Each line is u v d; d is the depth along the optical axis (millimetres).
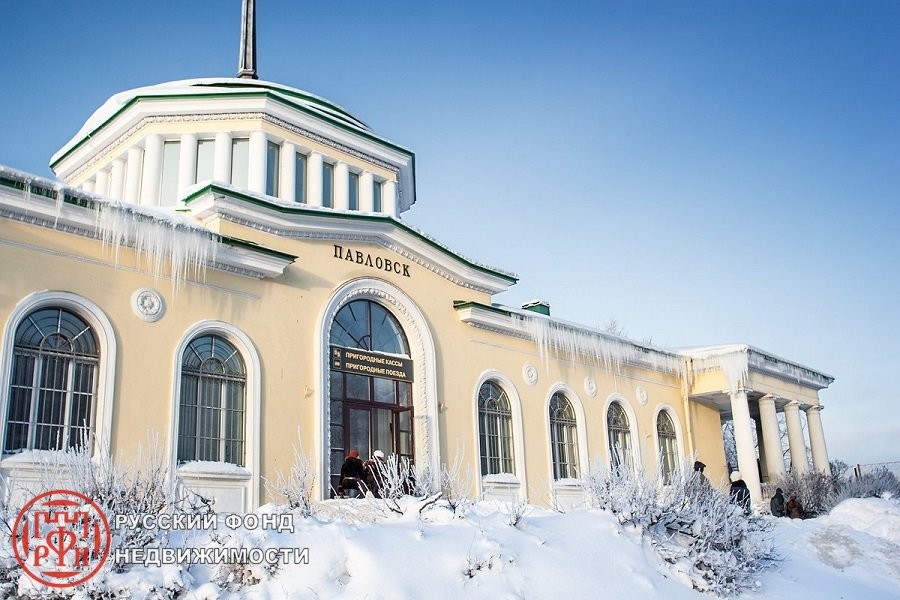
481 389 21641
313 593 8766
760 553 12672
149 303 14594
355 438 18219
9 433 12531
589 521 11586
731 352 27984
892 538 17812
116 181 21812
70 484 9961
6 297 12734
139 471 10320
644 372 27453
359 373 18578
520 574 9875
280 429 16266
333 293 18188
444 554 9867
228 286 16078
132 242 14477
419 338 20016
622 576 10523
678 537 12125
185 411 14914
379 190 24031
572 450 23891
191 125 21328
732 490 20516
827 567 13867
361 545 9531
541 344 23438
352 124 23719
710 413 30250
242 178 21188
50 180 13344
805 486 27156
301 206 17719
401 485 12789
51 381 13195
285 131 21844
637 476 13219
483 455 21094
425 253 20609
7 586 8188
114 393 13742
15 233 13062
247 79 23609
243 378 16031
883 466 34594
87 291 13781
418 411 19625
